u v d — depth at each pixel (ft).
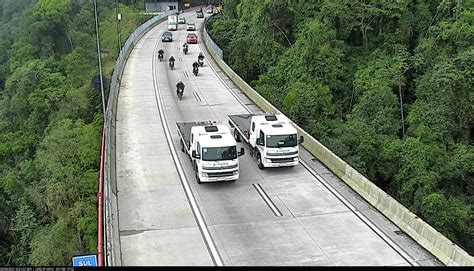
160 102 123.03
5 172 131.23
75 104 149.79
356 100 133.59
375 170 105.60
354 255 56.24
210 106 119.55
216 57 177.37
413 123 111.65
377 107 119.55
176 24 273.33
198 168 74.33
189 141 82.02
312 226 63.16
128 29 279.49
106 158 75.77
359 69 139.33
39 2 274.36
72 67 207.31
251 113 112.47
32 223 106.22
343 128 113.91
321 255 56.24
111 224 58.65
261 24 171.42
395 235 61.00
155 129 101.86
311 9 171.22
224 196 71.77
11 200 115.85
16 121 173.99
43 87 179.93
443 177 97.76
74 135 122.21
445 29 124.57
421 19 143.84
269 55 166.40
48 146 123.24
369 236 60.70
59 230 94.17
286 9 167.22
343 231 61.93
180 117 110.22
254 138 83.87
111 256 51.11
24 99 174.40
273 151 78.89
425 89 116.88
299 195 72.33
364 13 147.54
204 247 58.03
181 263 54.54
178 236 60.54
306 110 120.88
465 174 99.50
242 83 135.54
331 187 75.25
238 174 75.77
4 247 111.24
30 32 259.60
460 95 106.83
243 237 60.34
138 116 111.14
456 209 88.99
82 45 261.85
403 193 97.76
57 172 109.19
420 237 59.06
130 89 137.28
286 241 59.41
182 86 125.49
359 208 68.33
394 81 124.36
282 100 126.52
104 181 69.05
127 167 82.07
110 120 100.83
